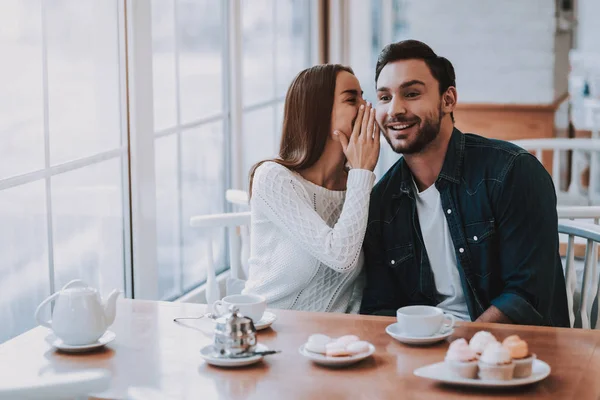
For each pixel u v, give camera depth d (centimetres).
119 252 295
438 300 237
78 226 271
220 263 389
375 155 225
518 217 223
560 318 236
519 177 224
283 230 224
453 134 232
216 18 373
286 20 465
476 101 500
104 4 280
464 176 229
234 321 168
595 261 238
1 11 231
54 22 254
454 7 495
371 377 158
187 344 179
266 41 434
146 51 299
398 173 239
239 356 167
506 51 492
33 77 246
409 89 224
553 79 489
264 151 437
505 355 152
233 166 391
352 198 219
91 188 277
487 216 226
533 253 222
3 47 232
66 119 262
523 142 374
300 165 230
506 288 224
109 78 285
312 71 231
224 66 383
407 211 235
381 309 237
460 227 228
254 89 421
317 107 228
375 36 532
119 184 294
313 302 229
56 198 259
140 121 296
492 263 228
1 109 232
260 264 231
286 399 149
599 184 593
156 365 167
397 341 179
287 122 234
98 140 280
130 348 177
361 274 246
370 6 529
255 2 417
